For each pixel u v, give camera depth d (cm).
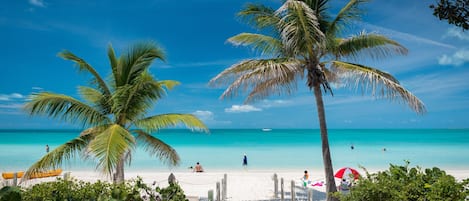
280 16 1222
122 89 1105
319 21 1228
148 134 1270
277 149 6291
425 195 371
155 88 1125
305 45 1208
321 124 1260
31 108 1016
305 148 6488
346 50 1266
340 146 6812
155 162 4044
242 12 1258
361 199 405
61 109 1080
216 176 2559
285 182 2239
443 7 488
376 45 1234
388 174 425
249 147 6819
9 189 320
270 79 1312
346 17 1234
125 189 402
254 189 1966
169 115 1205
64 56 1112
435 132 14438
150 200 416
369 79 1056
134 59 1210
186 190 1933
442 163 3806
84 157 1017
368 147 6450
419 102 1027
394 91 1044
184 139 9575
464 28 476
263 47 1337
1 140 8838
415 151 5472
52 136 10950
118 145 918
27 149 5950
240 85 1140
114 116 1200
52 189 409
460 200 346
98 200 388
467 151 5366
